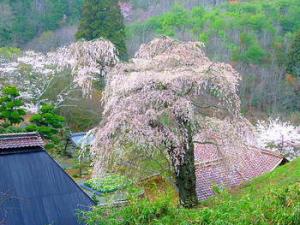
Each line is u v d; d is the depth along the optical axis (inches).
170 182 444.5
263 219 199.0
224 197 293.6
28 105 789.9
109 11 1024.9
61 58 713.0
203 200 442.9
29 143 338.3
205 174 516.1
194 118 393.7
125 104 381.4
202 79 388.5
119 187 404.2
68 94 863.7
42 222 307.3
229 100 406.6
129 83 382.0
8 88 644.1
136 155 396.5
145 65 419.2
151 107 379.9
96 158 390.3
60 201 323.3
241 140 403.5
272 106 1124.5
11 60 882.1
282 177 439.8
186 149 391.9
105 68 496.4
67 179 336.2
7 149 328.5
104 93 431.5
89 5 1023.6
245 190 432.8
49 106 681.6
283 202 213.9
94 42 495.5
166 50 443.8
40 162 335.6
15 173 321.7
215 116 435.5
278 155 623.8
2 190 309.3
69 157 760.3
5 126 645.3
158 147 381.4
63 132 774.5
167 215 209.3
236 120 409.1
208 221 199.2
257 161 596.4
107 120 402.3
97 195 508.7
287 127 851.4
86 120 884.0
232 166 410.9
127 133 371.2
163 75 379.6
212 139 405.4
